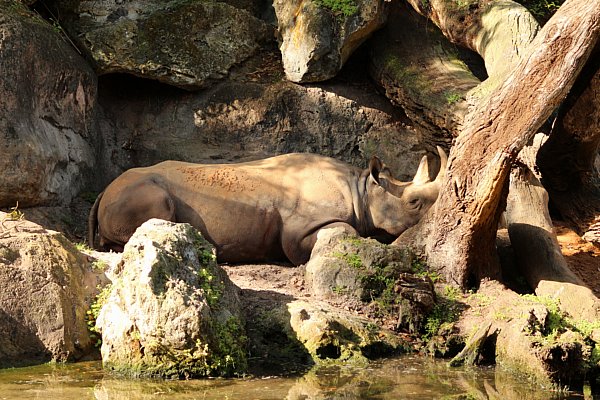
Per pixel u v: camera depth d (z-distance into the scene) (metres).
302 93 17.75
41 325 11.23
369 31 17.77
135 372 10.72
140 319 10.80
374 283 12.70
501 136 12.52
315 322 11.71
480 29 16.78
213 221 14.12
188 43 17.55
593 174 17.66
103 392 9.87
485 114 12.70
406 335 12.46
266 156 17.41
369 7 17.45
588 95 15.23
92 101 16.72
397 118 17.95
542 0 19.64
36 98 15.09
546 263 13.57
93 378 10.52
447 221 13.40
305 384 10.45
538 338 11.21
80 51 17.11
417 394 10.16
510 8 16.44
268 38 18.33
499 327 11.91
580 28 11.95
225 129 17.50
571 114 15.67
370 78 18.41
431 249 13.63
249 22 18.11
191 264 11.45
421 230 13.95
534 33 15.95
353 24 17.45
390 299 12.61
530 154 16.84
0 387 10.01
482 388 10.56
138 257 11.33
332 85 18.02
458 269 13.38
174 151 17.31
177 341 10.66
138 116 17.66
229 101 17.62
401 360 11.85
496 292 13.22
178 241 11.53
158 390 10.04
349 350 11.67
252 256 14.38
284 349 11.65
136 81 17.95
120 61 17.11
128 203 13.95
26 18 15.44
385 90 17.88
